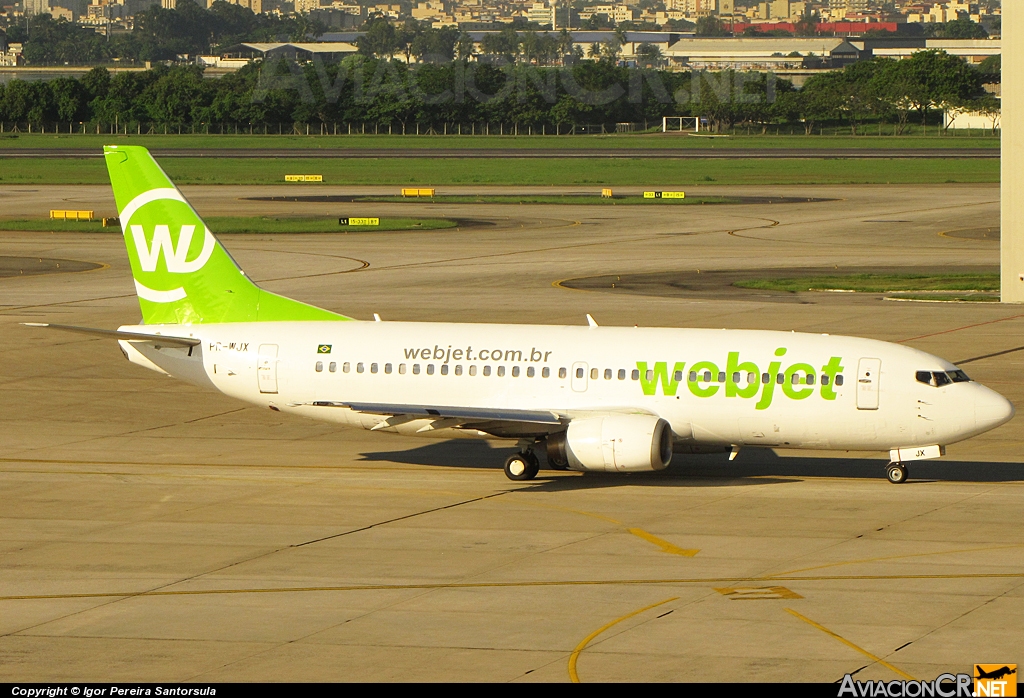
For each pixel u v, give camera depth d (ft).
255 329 535.60
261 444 580.30
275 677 308.60
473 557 405.18
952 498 474.90
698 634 334.65
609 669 311.88
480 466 537.65
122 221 548.31
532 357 506.07
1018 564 390.63
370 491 493.36
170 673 311.88
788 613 349.61
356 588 376.07
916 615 346.33
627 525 440.86
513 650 325.21
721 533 429.79
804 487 495.41
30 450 566.77
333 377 521.24
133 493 490.90
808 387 481.46
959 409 469.98
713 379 489.26
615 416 480.23
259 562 402.31
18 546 421.18
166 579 385.91
